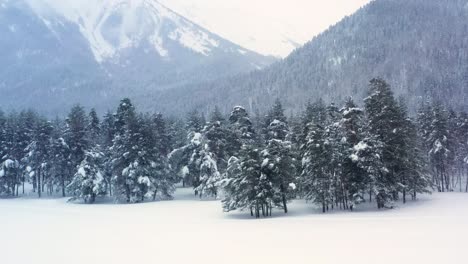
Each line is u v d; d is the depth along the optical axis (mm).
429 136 62406
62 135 67625
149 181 55500
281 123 58531
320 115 60406
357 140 44312
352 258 16859
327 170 42719
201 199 57812
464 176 87750
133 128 57656
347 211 42062
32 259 18844
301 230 26469
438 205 41312
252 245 21031
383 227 26078
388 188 43156
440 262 15602
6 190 68562
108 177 63875
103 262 17875
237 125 60875
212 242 22422
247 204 39594
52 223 33594
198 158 58406
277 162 40531
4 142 68000
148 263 17391
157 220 36156
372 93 45031
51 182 68188
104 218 37812
